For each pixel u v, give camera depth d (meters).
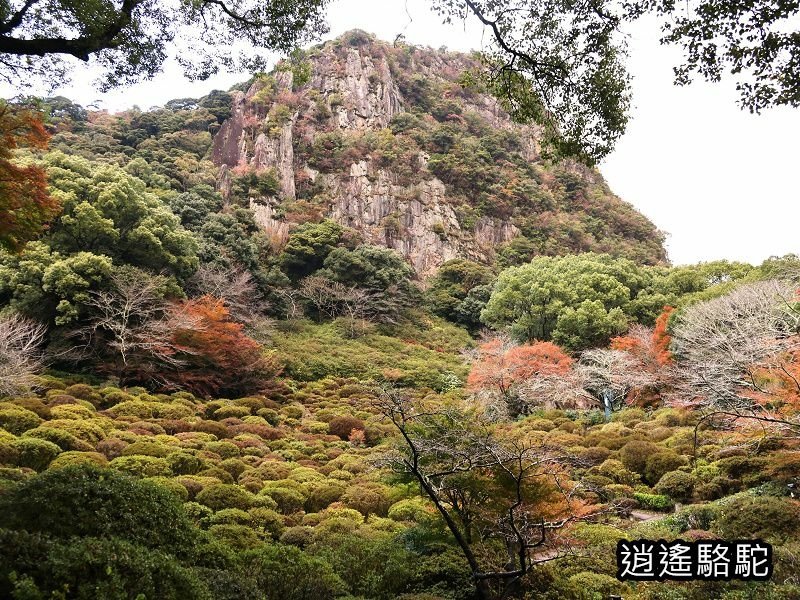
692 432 13.44
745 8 4.48
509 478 5.88
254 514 7.55
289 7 6.37
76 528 3.50
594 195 57.31
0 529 2.86
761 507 7.10
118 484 4.09
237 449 12.77
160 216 22.95
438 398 22.70
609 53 5.76
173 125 45.91
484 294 39.44
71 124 41.56
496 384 21.45
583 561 6.70
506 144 57.50
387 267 37.62
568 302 26.64
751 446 10.26
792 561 5.82
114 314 18.41
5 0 4.71
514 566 5.31
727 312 16.78
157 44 6.24
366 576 5.72
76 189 20.08
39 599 2.56
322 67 55.31
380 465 5.75
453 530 4.98
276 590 4.62
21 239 7.66
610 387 20.23
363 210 45.31
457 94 62.75
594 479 11.14
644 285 28.77
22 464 9.30
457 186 50.41
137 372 18.62
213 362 20.16
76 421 11.59
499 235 49.28
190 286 25.59
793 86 4.61
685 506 9.79
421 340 34.78
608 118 6.15
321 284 34.44
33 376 15.25
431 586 5.73
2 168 6.92
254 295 30.53
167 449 11.03
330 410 19.70
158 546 3.86
